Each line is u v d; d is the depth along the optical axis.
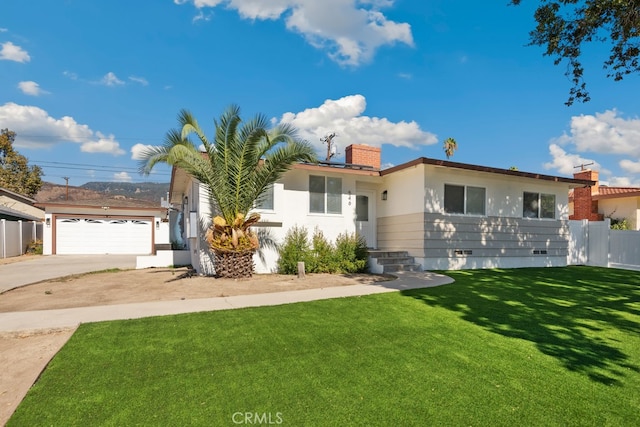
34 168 32.28
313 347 4.39
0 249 17.92
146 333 4.87
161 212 22.31
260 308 6.31
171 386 3.36
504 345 4.53
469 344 4.55
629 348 4.45
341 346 4.43
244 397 3.16
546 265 14.62
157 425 2.72
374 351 4.28
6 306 6.64
